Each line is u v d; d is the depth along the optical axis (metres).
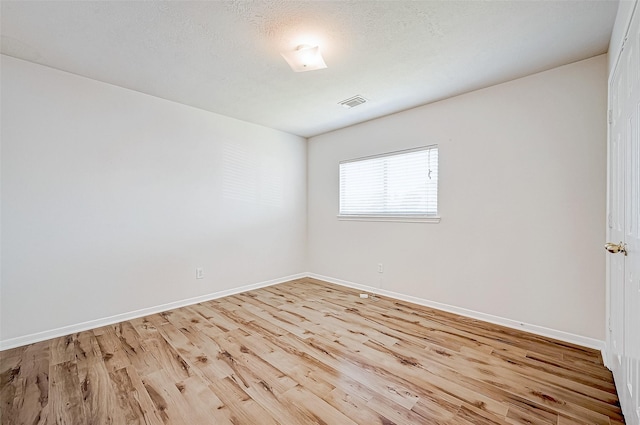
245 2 1.70
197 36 2.04
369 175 3.91
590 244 2.29
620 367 1.62
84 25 1.91
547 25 1.90
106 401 1.65
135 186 2.97
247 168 3.96
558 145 2.42
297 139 4.64
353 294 3.76
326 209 4.47
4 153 2.29
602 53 2.22
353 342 2.38
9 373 1.94
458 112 3.01
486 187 2.82
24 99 2.37
